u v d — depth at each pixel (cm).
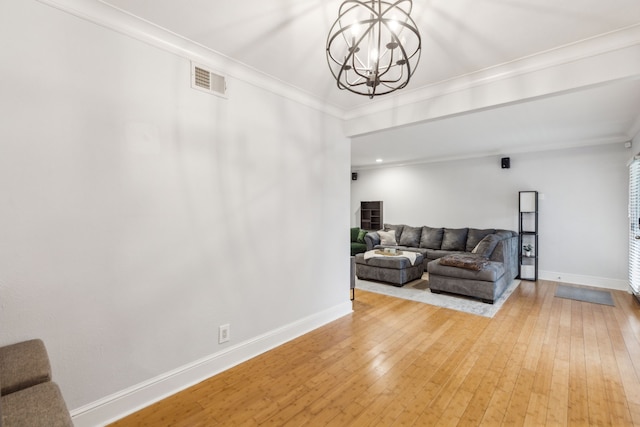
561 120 387
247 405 195
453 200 660
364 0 157
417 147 559
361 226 827
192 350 217
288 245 288
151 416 183
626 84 278
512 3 168
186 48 212
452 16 179
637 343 281
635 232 418
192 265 217
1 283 146
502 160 580
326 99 316
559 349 270
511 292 457
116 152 181
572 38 202
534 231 548
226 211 237
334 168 341
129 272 186
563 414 185
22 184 151
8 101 147
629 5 170
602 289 473
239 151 246
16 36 149
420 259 547
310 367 241
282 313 283
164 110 202
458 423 179
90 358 172
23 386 119
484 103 251
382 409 191
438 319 345
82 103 168
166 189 203
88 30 170
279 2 169
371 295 443
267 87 266
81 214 168
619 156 476
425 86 279
